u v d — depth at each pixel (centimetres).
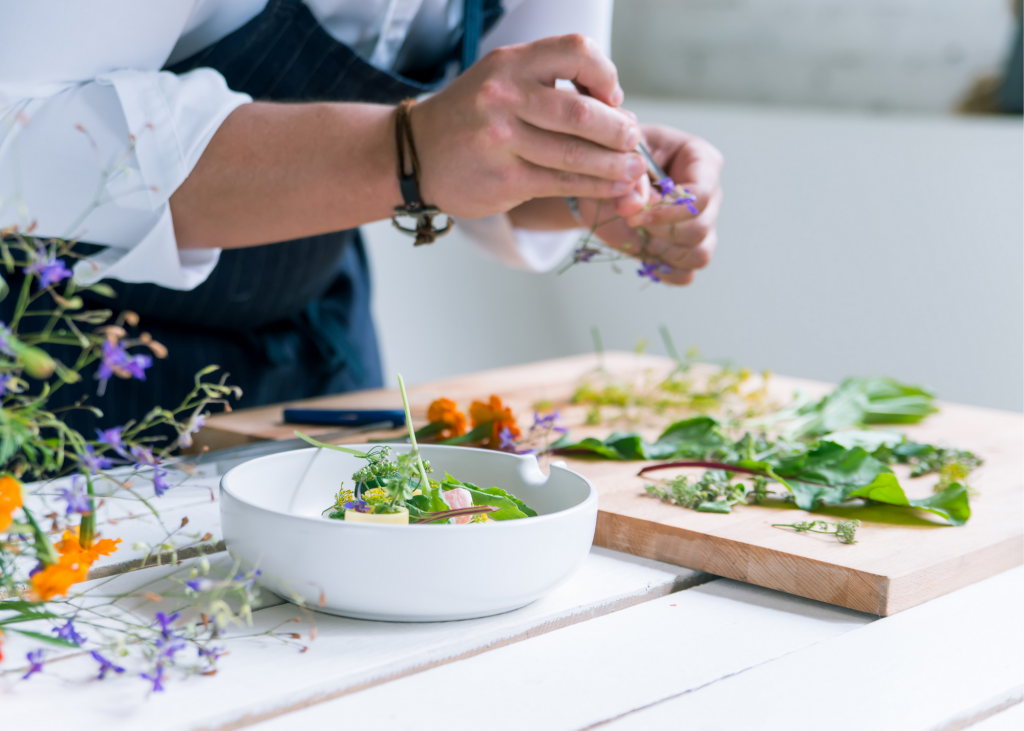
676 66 266
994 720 45
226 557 61
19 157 78
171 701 42
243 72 100
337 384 134
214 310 117
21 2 75
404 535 47
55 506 68
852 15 232
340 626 50
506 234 126
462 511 51
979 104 215
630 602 57
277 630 50
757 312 244
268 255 115
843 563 57
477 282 270
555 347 288
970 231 203
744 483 76
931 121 213
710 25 256
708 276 253
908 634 53
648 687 46
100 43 79
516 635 51
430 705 44
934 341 211
